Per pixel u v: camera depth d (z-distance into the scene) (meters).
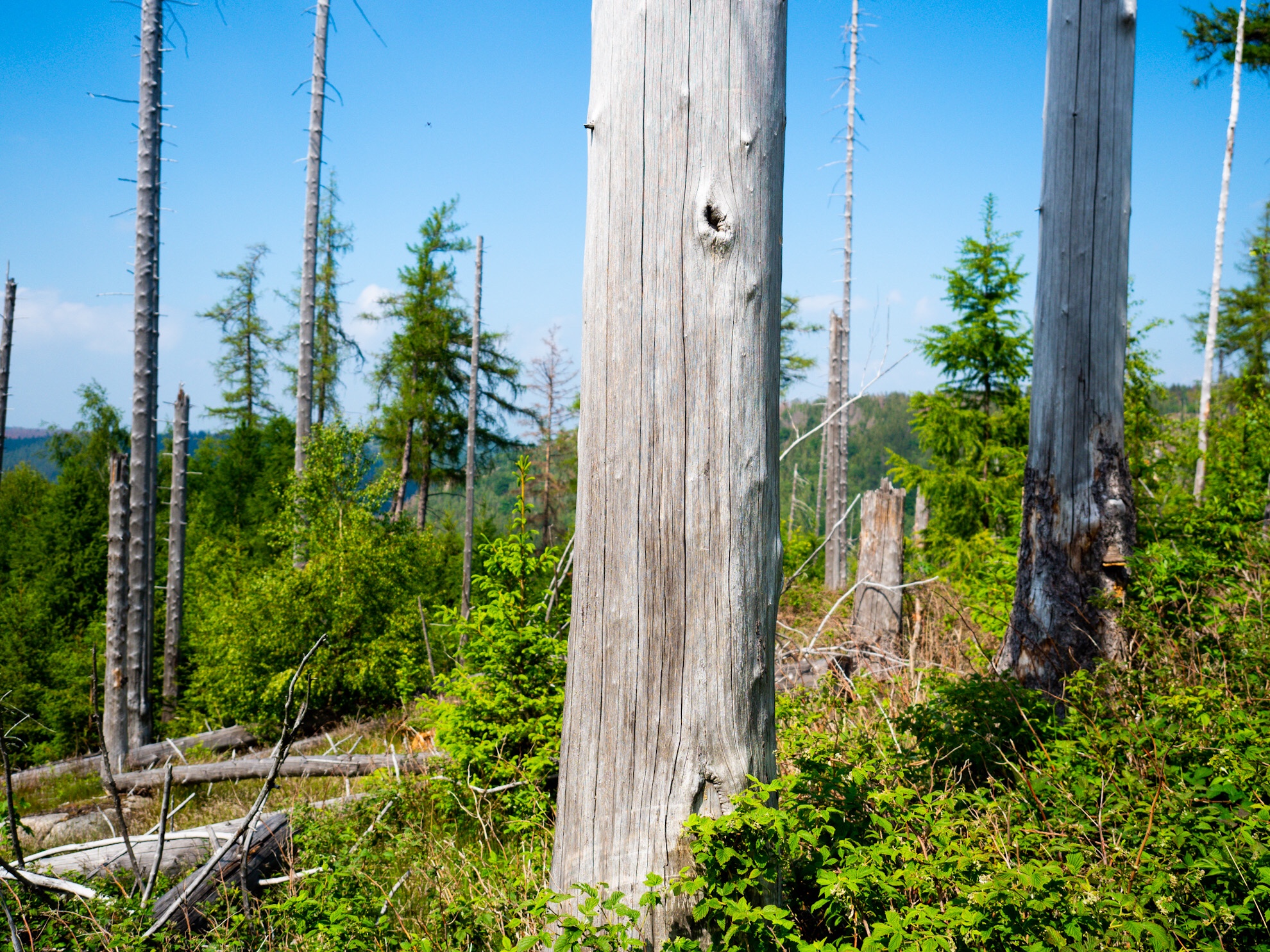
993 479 10.95
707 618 2.08
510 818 4.43
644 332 2.07
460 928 2.97
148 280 10.73
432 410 23.28
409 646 9.94
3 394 17.83
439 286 23.48
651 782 2.08
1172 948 1.83
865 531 8.28
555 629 5.37
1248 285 22.08
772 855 2.05
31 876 2.90
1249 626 4.10
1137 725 3.08
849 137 18.23
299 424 14.42
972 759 3.34
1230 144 15.48
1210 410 15.59
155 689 14.82
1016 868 2.12
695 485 2.07
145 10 10.77
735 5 2.07
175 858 4.27
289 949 3.08
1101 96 4.82
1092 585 4.69
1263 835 2.38
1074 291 4.85
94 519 16.39
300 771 7.12
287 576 10.45
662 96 2.06
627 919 1.96
